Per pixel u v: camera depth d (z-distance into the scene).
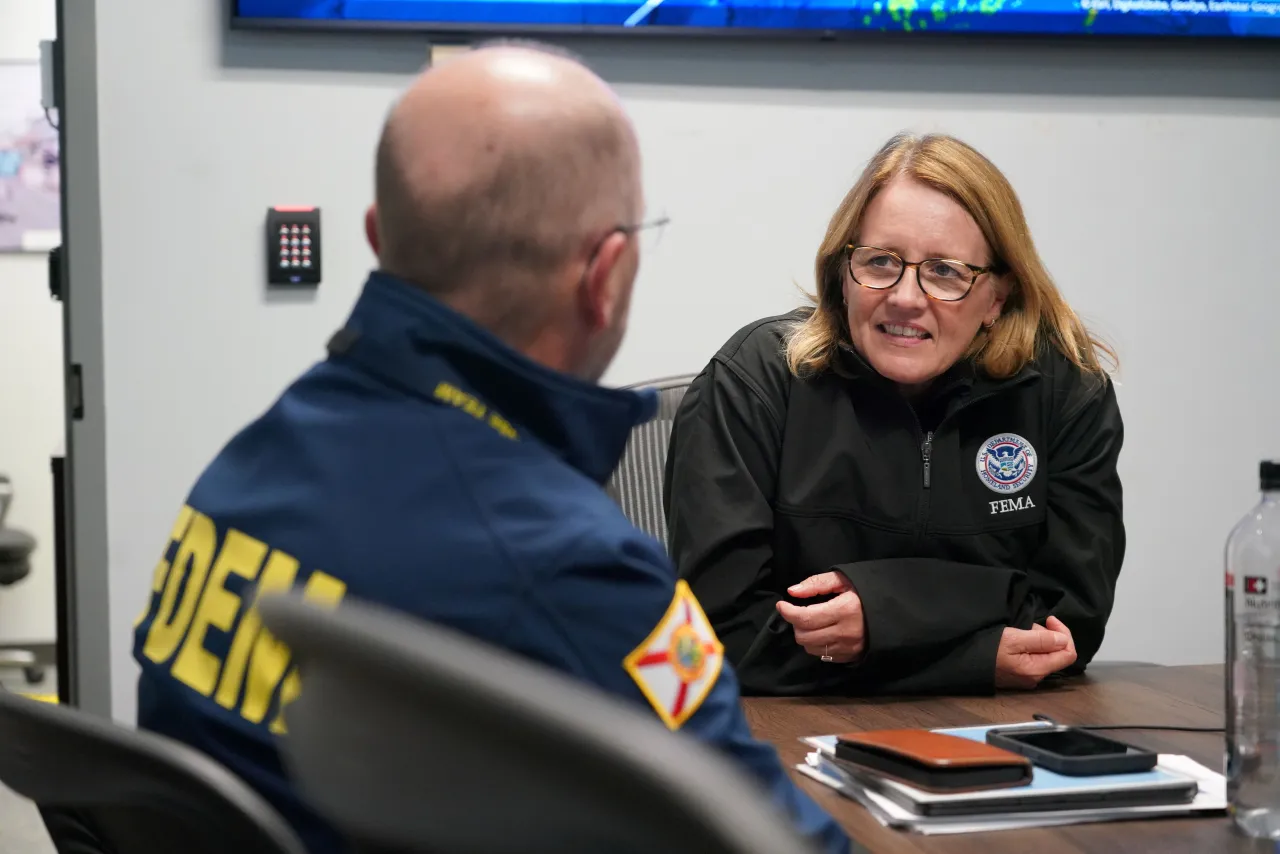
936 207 1.64
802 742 1.27
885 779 1.04
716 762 0.43
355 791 0.50
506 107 0.80
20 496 4.57
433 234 0.81
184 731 0.78
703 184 2.58
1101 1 2.60
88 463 2.46
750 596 1.66
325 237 2.49
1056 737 1.14
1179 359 2.77
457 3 2.45
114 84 2.43
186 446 2.48
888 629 1.48
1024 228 1.71
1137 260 2.74
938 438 1.71
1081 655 1.68
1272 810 0.98
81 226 2.44
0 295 4.49
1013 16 2.58
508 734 0.43
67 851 0.86
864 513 1.70
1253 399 2.80
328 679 0.48
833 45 2.59
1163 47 2.66
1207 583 2.82
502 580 0.72
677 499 1.75
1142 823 1.01
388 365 0.80
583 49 2.52
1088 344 1.83
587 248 0.82
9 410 4.54
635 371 2.60
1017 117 2.67
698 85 2.56
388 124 0.83
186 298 2.47
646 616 0.73
